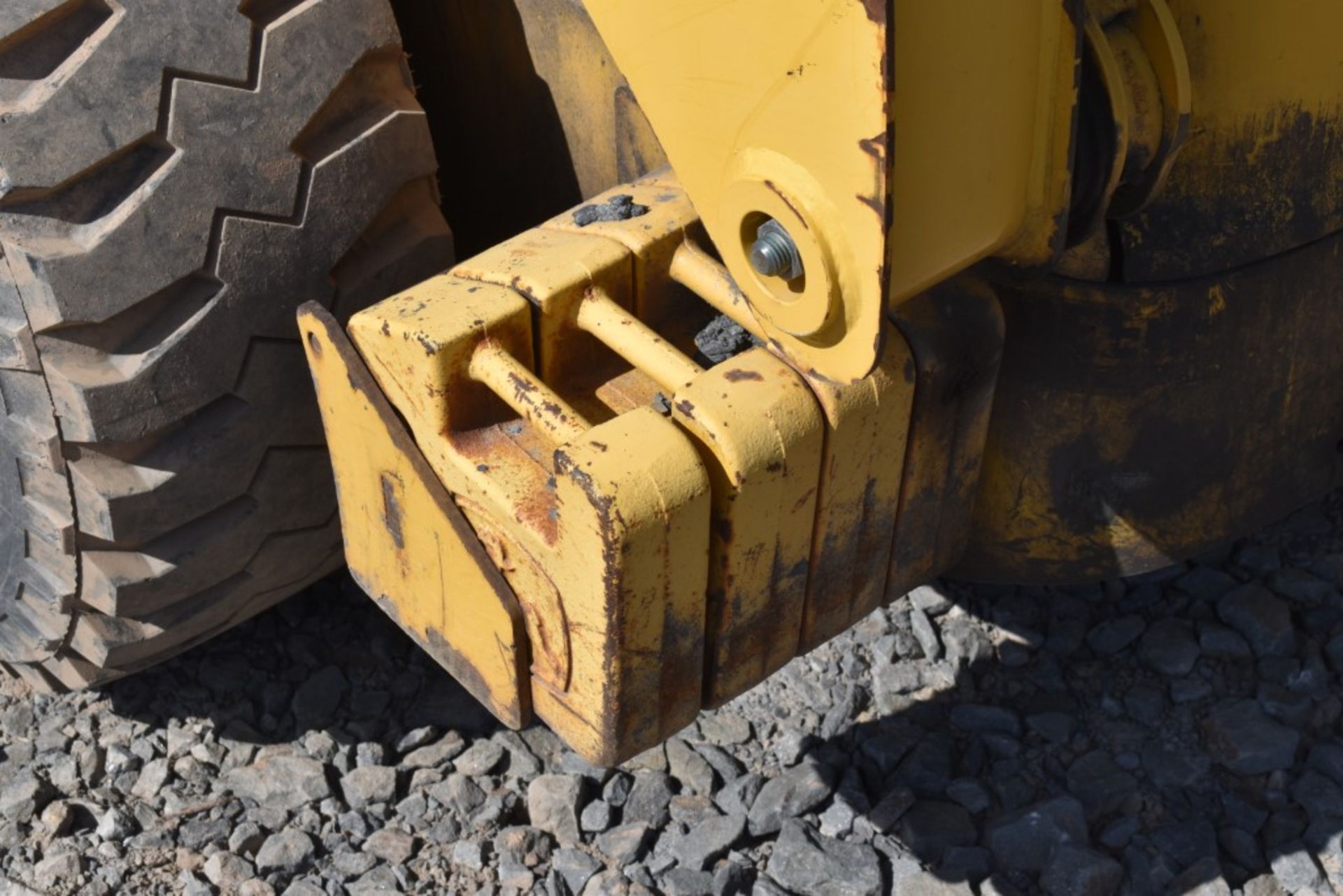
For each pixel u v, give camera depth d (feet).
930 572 7.20
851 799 8.18
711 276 6.27
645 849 8.04
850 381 5.45
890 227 4.82
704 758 8.44
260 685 9.10
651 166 7.22
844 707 8.65
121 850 8.23
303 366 7.10
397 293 7.00
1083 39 5.67
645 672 5.94
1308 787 8.13
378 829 8.29
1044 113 5.34
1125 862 7.88
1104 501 7.43
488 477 6.00
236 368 6.89
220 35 6.42
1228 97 6.39
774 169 5.08
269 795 8.41
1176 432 7.25
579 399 6.42
